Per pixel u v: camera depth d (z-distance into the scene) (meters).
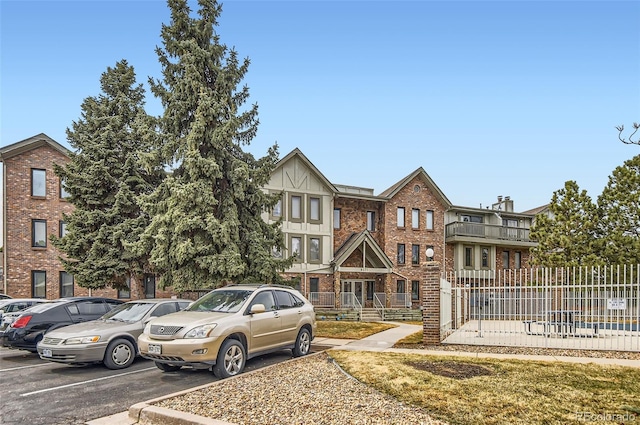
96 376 9.25
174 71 17.48
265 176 17.83
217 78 17.14
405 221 32.59
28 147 24.05
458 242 33.69
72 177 18.64
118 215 18.78
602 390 6.94
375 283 31.30
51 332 10.19
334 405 6.24
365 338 14.80
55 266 24.16
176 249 15.66
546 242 20.66
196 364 8.42
